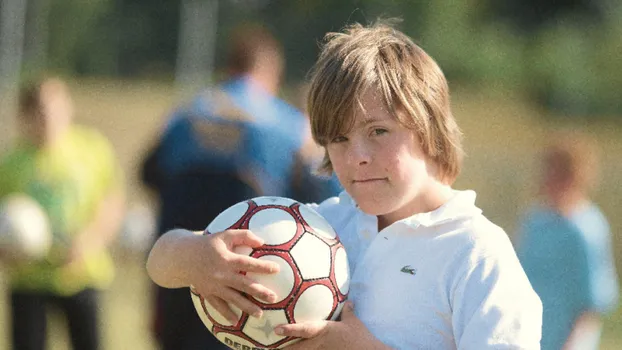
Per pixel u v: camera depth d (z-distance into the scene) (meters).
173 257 4.78
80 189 12.51
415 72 4.75
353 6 68.00
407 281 4.71
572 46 73.69
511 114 54.53
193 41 59.12
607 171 27.03
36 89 12.51
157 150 9.84
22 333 12.40
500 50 74.12
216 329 4.76
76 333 12.62
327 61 4.85
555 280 10.93
